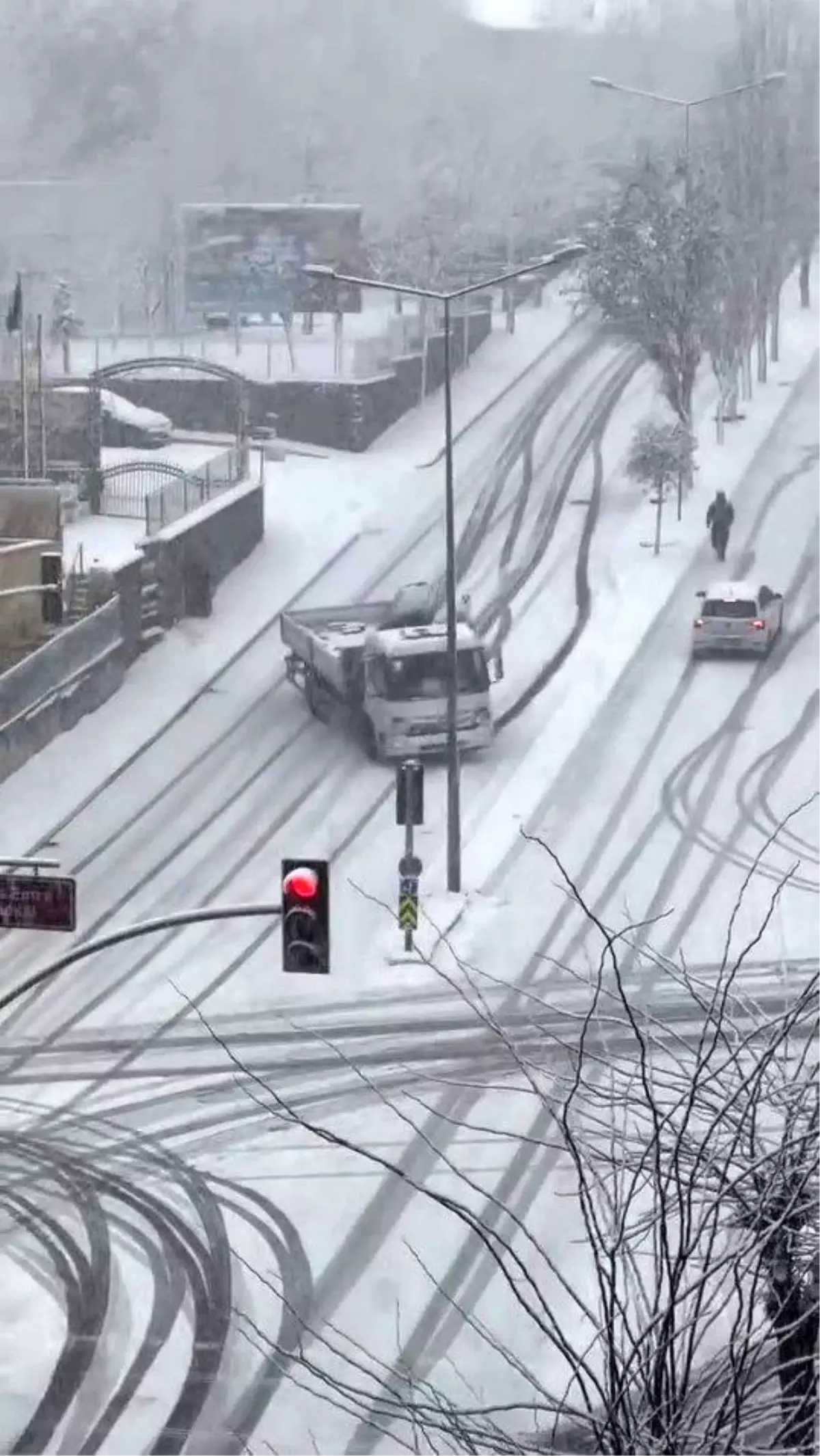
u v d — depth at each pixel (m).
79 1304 59.38
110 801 108.62
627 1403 29.11
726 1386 38.25
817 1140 33.56
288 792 109.38
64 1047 79.62
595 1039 75.56
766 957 84.31
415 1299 58.88
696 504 162.12
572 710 120.50
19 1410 53.69
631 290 163.25
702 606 128.12
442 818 104.19
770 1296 33.53
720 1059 63.22
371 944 88.44
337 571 151.88
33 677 116.06
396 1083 74.12
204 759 115.31
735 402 187.88
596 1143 58.16
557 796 106.62
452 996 82.38
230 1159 68.94
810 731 115.19
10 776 111.62
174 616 138.75
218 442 184.50
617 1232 32.56
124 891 95.94
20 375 153.88
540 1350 55.44
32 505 124.19
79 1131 71.62
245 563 153.50
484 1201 64.75
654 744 114.00
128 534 147.25
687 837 100.00
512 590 145.12
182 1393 54.31
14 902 55.03
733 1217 32.69
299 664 126.88
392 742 112.50
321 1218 64.31
